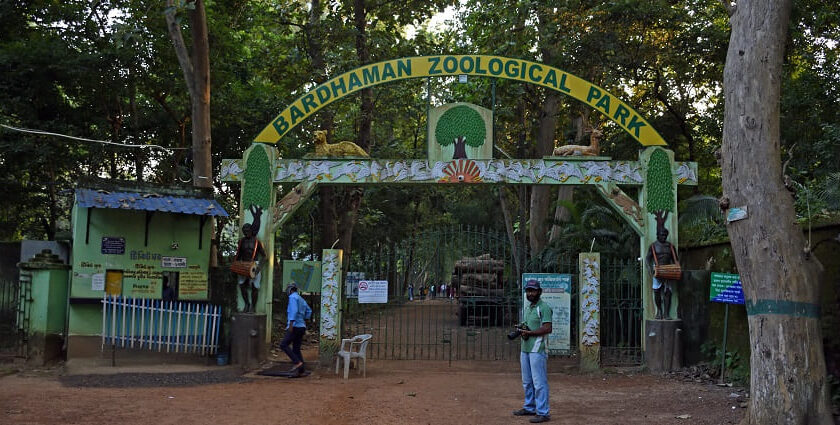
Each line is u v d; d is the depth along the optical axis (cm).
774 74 743
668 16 1680
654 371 1217
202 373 1159
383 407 895
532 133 2400
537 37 1897
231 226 2675
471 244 1389
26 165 1673
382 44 2020
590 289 1242
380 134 3112
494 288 2070
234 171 1312
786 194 730
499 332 1897
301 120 1302
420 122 3003
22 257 1320
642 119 1277
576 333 1432
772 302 712
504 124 2375
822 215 1059
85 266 1216
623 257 1538
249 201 1298
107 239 1235
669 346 1221
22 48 1602
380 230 3419
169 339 1223
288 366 1260
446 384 1095
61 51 1612
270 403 912
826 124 1379
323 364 1232
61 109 1778
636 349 1302
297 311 1164
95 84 1709
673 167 1268
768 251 716
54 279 1211
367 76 1295
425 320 2367
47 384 1017
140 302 1231
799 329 702
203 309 1273
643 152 1279
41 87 1659
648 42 1794
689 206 1359
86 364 1175
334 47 2059
